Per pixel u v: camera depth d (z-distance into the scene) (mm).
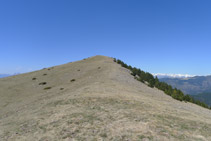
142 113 11844
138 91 26375
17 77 67750
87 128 9219
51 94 29328
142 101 16719
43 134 9086
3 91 41844
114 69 50438
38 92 36906
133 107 13641
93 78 38438
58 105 15812
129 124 9414
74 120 10703
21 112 17531
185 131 8812
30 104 22766
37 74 69188
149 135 7914
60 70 71125
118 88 24359
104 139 7754
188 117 12719
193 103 39812
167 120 10641
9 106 25719
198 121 11500
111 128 8961
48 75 63031
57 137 8469
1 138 9359
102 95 18000
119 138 7711
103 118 10695
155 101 19109
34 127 10461
